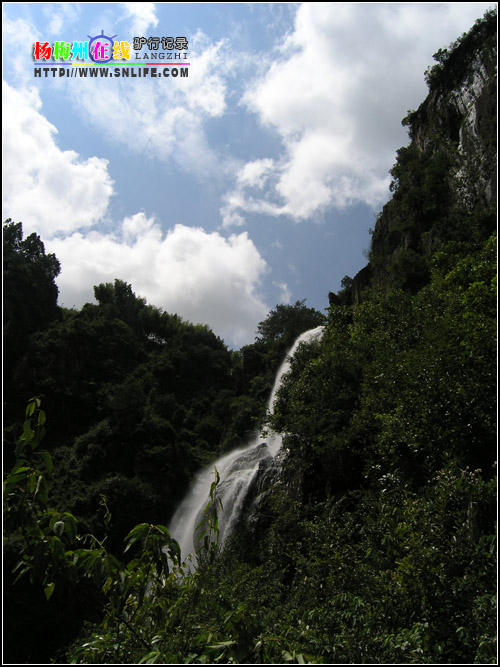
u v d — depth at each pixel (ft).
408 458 38.50
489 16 119.14
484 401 32.73
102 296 324.19
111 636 11.73
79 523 137.69
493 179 89.66
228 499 86.07
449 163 110.01
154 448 187.73
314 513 46.37
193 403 258.78
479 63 116.26
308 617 16.94
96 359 256.93
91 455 182.09
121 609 11.99
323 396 55.77
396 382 43.14
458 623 16.05
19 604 100.01
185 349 304.71
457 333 37.76
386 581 18.47
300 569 29.60
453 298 48.16
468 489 24.04
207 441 217.56
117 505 156.35
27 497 9.73
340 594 19.12
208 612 12.93
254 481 84.53
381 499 33.81
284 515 47.19
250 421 180.45
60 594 10.14
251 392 201.05
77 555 10.48
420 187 113.80
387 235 115.03
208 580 12.40
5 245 264.31
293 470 59.67
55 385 223.30
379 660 13.44
